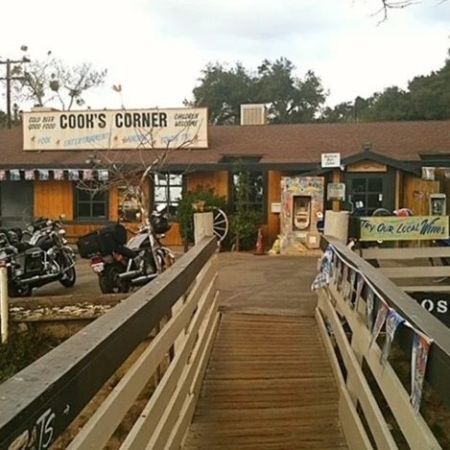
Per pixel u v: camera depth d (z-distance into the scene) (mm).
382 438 2689
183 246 13266
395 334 2342
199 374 4281
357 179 13102
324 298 5590
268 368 4824
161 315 2895
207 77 41219
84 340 1806
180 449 3389
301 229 12609
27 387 1363
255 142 15852
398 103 30234
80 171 14078
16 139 17188
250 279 9023
